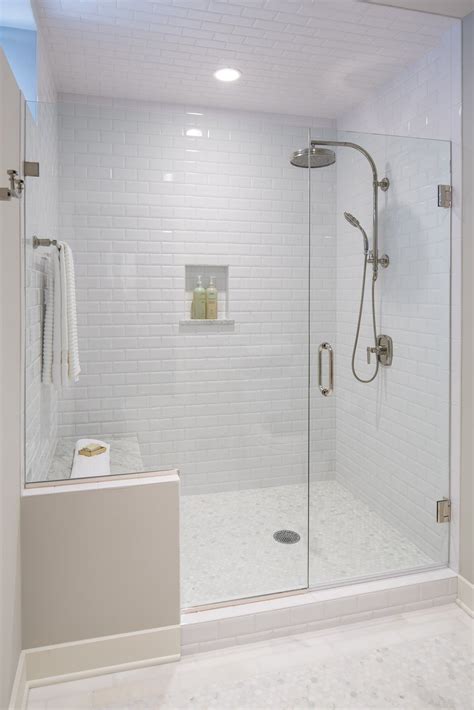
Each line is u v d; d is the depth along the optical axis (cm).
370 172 239
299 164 231
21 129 187
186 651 206
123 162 205
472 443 236
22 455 193
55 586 190
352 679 192
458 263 242
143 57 269
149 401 213
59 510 189
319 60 274
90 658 194
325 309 239
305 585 232
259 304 229
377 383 246
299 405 238
